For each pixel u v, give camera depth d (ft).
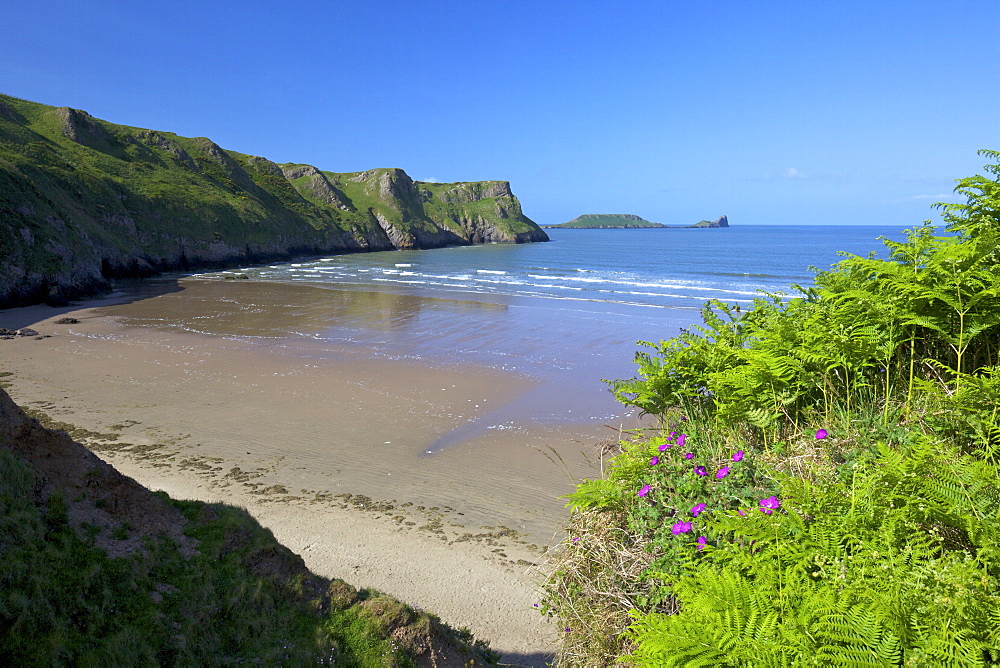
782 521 8.85
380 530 32.42
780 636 6.83
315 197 420.77
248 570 17.13
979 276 11.10
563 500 35.53
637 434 15.71
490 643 23.31
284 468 40.19
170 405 52.95
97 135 262.26
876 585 7.13
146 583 14.78
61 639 12.14
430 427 48.11
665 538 10.55
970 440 10.08
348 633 16.63
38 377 61.52
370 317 104.94
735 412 13.10
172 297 135.85
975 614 6.26
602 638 10.85
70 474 16.71
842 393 12.73
